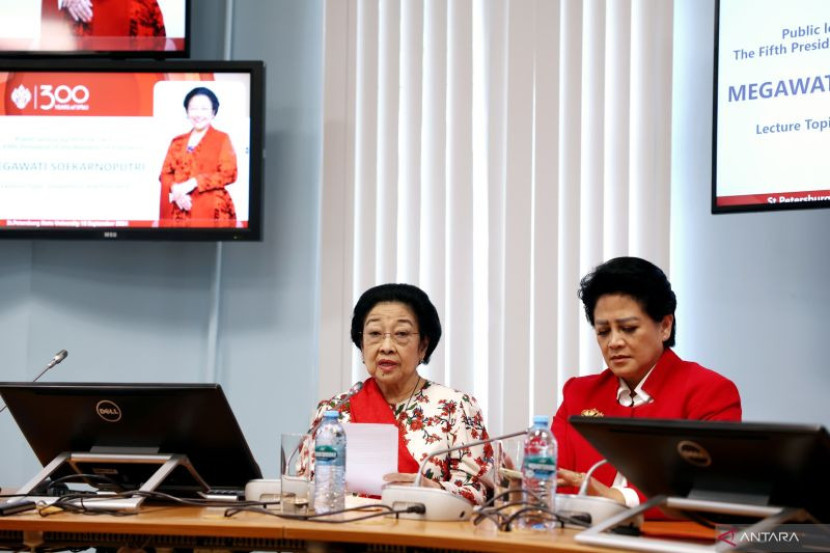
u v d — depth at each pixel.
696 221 3.69
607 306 2.54
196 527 1.96
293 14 3.96
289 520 2.02
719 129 3.40
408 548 1.90
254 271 3.91
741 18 3.39
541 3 3.77
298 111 3.92
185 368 3.89
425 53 3.86
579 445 2.57
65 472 2.43
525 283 3.69
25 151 3.77
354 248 3.82
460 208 3.79
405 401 2.92
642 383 2.56
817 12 3.29
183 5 3.75
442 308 3.76
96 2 3.78
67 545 2.05
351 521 2.01
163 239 3.71
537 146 3.72
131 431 2.31
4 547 2.09
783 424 1.64
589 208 3.72
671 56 3.69
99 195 3.74
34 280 3.95
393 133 3.83
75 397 2.28
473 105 3.82
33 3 3.79
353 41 3.85
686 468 1.84
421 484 2.31
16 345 3.92
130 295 3.94
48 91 3.77
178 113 3.74
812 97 3.27
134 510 2.13
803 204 3.25
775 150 3.31
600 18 3.74
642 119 3.72
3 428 3.91
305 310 3.87
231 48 3.96
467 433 2.84
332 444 2.17
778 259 3.59
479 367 3.75
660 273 2.56
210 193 3.71
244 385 3.87
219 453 2.30
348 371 3.75
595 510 1.98
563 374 3.69
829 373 3.51
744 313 3.61
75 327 3.93
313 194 3.90
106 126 3.76
